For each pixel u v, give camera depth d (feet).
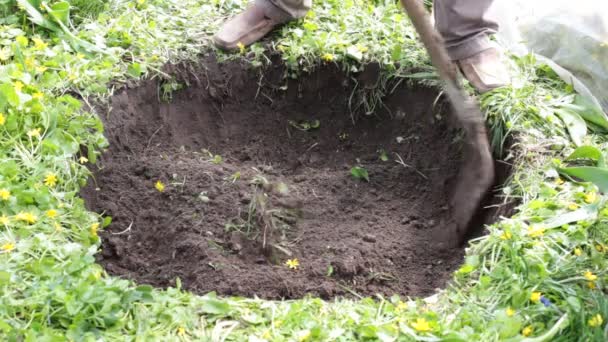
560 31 9.36
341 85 9.62
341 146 9.54
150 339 6.66
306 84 9.64
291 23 9.81
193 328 6.79
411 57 9.48
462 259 8.07
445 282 7.82
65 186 7.88
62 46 9.15
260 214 8.30
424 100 9.34
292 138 9.57
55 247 7.26
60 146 8.11
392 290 7.82
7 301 6.75
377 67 9.50
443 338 6.61
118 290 6.88
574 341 6.76
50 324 6.72
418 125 9.34
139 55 9.34
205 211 8.30
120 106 8.97
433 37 7.45
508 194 7.99
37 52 9.00
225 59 9.55
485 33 8.98
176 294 7.01
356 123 9.64
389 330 6.74
